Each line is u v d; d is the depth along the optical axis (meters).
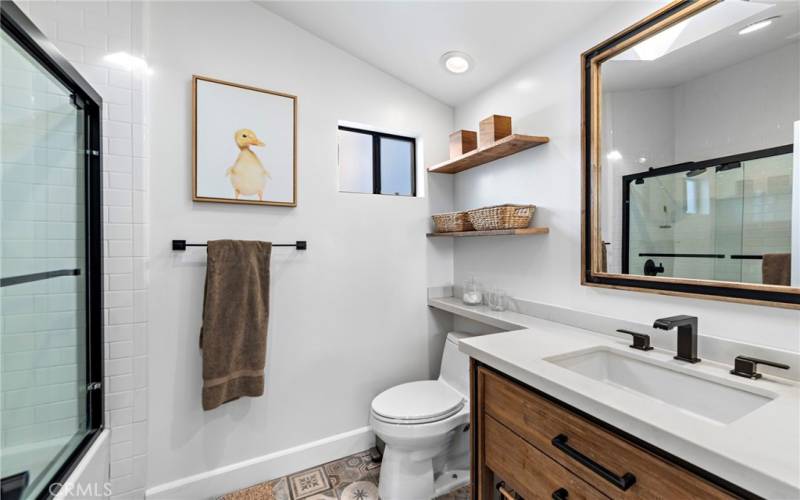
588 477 0.88
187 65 1.65
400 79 2.20
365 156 2.23
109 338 1.48
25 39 0.96
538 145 1.75
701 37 1.13
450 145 2.17
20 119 1.05
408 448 1.61
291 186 1.86
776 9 0.96
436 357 2.37
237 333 1.67
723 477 0.61
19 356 1.07
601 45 1.42
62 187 1.25
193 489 1.65
